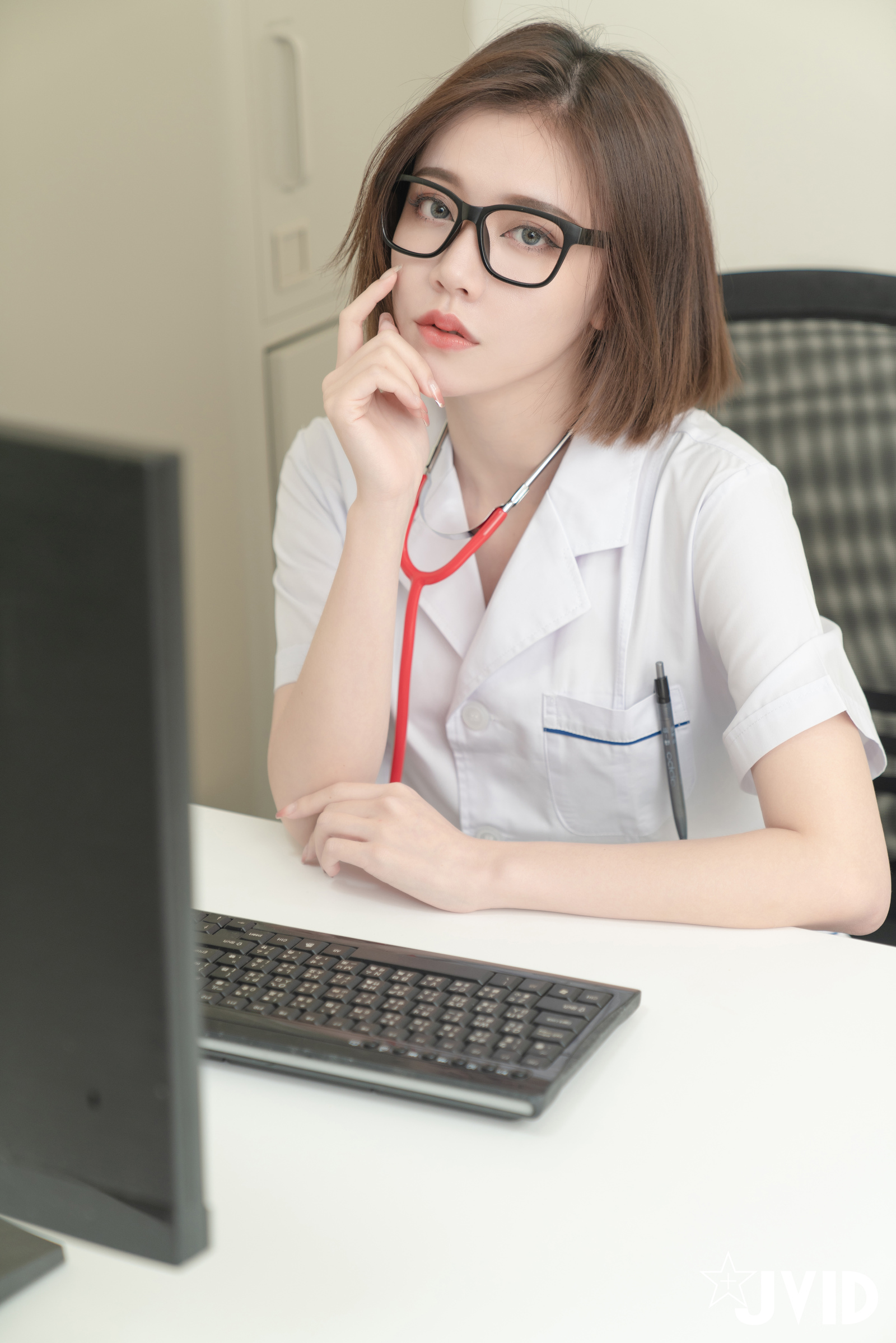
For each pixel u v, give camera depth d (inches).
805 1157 27.3
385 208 46.7
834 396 55.2
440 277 43.9
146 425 91.0
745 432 56.6
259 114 84.5
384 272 48.0
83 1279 24.0
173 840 17.2
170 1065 18.2
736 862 37.9
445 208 45.0
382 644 45.2
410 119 45.3
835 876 38.3
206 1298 23.5
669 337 46.9
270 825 45.1
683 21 79.2
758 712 41.3
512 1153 27.4
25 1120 19.8
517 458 49.5
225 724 95.6
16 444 16.4
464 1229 25.2
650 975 34.5
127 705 16.7
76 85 84.0
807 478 55.8
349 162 93.4
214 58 80.7
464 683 48.5
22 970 18.9
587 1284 23.8
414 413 46.0
